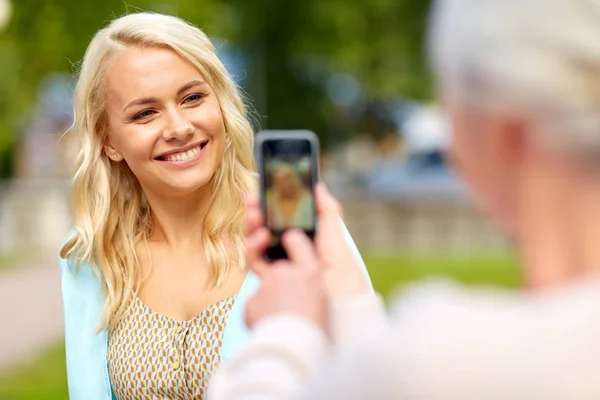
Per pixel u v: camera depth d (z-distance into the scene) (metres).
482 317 1.07
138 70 3.03
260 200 1.47
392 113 32.66
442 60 1.11
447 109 1.14
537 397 1.01
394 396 1.04
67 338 3.10
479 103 1.08
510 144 1.08
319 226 1.45
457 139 1.13
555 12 1.03
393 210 18.39
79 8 15.95
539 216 1.09
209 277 3.01
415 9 26.38
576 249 1.07
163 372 2.92
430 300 1.11
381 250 17.84
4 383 7.03
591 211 1.06
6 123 17.78
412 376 1.03
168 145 3.02
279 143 1.50
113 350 3.02
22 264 15.01
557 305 1.06
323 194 1.48
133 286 3.09
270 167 1.49
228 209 3.08
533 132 1.05
